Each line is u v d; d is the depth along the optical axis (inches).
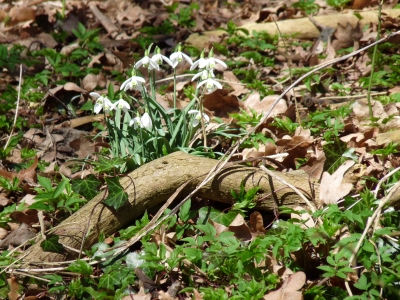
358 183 71.6
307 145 74.8
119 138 77.0
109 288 67.6
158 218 71.0
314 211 69.3
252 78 90.2
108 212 71.0
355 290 65.7
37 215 74.3
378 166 73.1
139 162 74.8
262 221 70.0
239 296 64.8
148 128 76.1
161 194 71.8
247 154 75.9
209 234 68.4
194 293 65.6
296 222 69.5
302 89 87.0
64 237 70.3
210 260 67.5
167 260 66.8
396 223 68.6
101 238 70.5
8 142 82.8
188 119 77.0
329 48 92.2
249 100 84.5
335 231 67.1
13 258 70.1
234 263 66.9
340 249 66.4
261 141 78.3
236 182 71.8
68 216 74.1
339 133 78.0
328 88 86.8
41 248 70.0
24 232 72.8
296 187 71.4
